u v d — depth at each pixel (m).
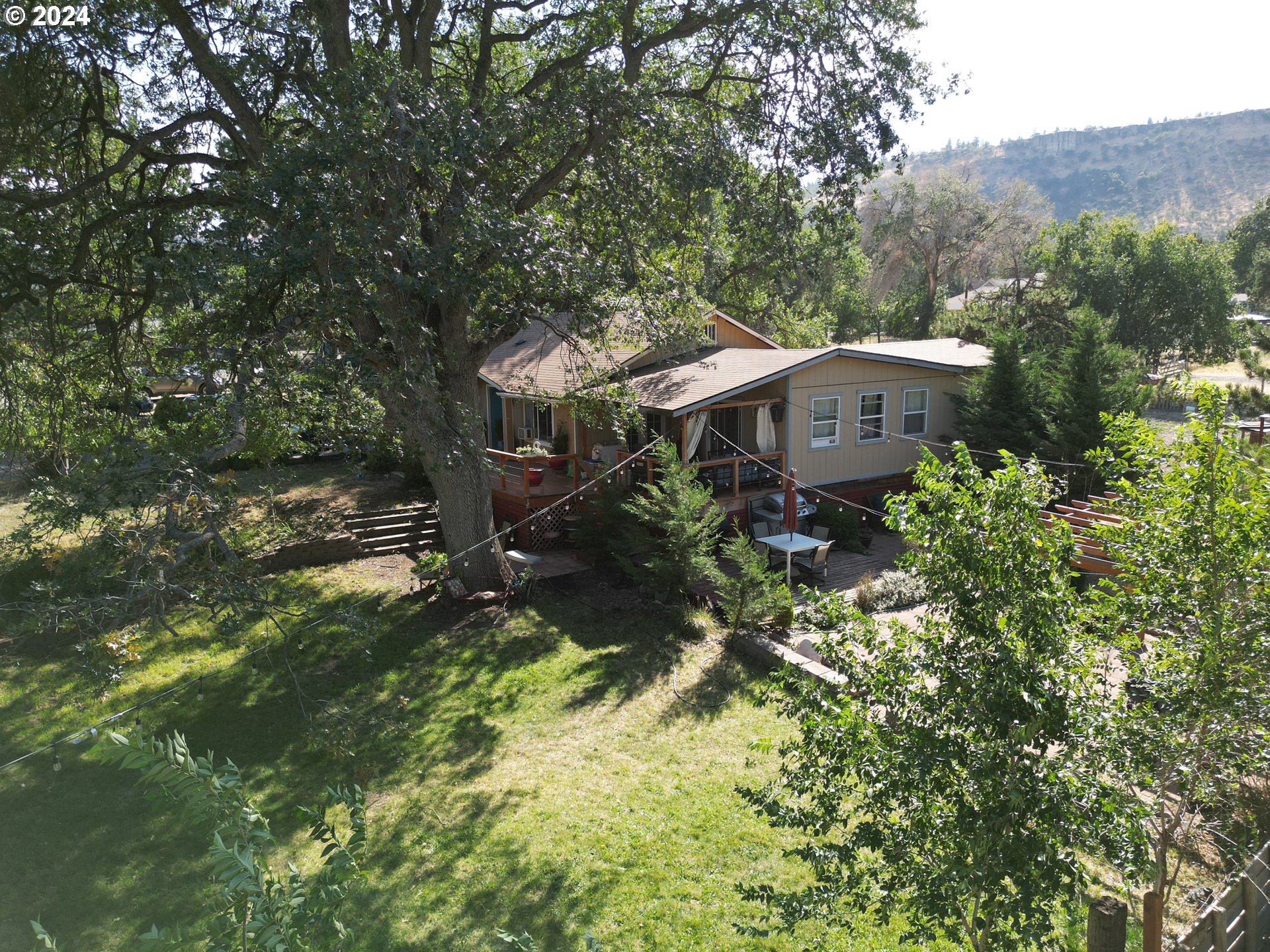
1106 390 19.41
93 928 7.00
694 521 14.82
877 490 21.23
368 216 11.05
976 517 4.63
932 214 54.12
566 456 19.58
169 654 13.20
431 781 9.57
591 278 12.41
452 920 7.18
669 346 17.12
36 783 9.55
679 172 14.36
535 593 16.03
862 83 15.44
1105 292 46.16
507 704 11.53
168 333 15.79
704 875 7.80
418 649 13.47
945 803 4.68
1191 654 5.29
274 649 13.42
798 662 11.81
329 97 12.41
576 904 7.40
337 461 27.72
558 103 13.40
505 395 21.31
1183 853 7.07
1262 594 5.04
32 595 12.52
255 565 10.98
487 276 11.20
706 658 12.93
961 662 4.71
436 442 13.03
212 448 10.62
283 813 8.84
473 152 11.67
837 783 5.08
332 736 9.45
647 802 9.05
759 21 15.18
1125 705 5.29
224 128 14.90
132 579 9.15
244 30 14.36
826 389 19.88
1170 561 5.40
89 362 16.52
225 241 11.07
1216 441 5.29
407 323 11.23
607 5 15.73
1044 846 4.18
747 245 19.66
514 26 18.81
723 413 20.42
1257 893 5.34
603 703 11.52
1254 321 46.78
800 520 18.89
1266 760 5.11
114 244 16.36
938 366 21.41
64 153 15.60
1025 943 4.29
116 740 2.41
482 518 15.85
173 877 7.72
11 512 21.73
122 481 9.33
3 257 13.70
